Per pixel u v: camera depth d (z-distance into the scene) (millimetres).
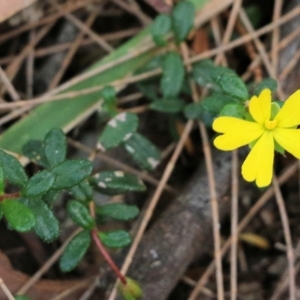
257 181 335
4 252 374
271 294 377
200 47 387
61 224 379
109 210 355
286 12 389
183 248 365
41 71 399
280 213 384
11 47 399
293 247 381
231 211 375
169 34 380
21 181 342
